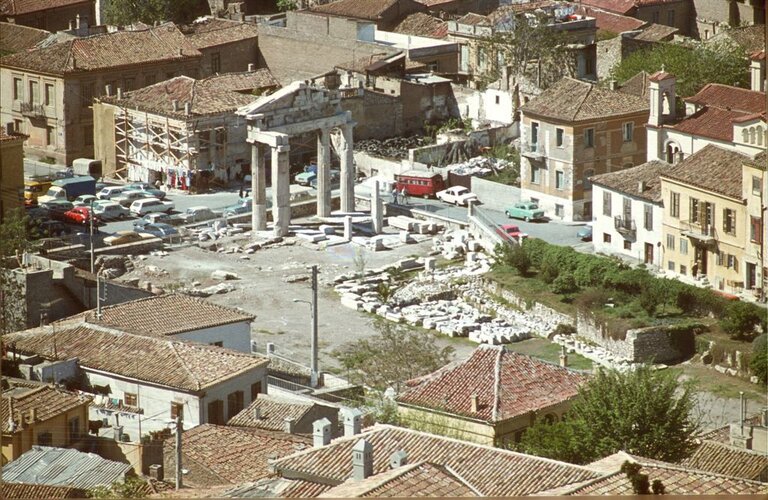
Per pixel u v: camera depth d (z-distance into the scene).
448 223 193.12
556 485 80.31
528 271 168.62
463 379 113.81
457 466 83.75
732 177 159.00
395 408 113.38
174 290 170.88
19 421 99.81
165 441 99.81
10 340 123.62
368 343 140.88
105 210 196.38
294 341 155.75
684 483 74.06
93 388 119.19
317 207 198.38
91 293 144.62
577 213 191.38
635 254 170.88
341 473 83.38
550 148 191.75
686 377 142.00
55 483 90.88
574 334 155.62
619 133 191.62
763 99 182.75
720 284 159.38
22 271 141.50
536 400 111.44
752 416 123.75
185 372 116.69
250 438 100.44
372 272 177.62
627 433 99.69
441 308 165.88
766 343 141.75
